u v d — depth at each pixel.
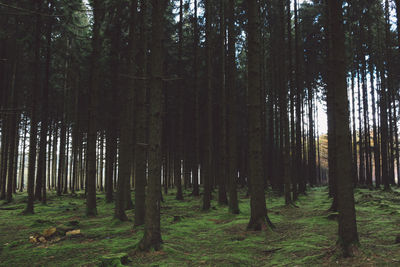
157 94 6.43
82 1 14.09
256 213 8.05
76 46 16.05
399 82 24.36
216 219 10.29
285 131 13.70
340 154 5.21
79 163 31.98
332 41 5.53
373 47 23.81
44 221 10.18
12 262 5.83
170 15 18.55
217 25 19.23
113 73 17.38
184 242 6.90
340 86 5.31
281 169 20.72
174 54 20.53
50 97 22.59
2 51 17.05
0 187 20.88
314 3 21.08
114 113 18.06
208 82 14.00
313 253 5.36
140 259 5.55
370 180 22.70
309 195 19.80
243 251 5.97
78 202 18.44
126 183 13.11
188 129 26.62
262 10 18.84
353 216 5.07
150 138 6.36
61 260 5.82
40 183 19.19
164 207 13.78
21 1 12.80
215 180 28.59
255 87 8.42
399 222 7.62
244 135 29.89
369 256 4.71
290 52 15.57
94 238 7.68
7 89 19.14
